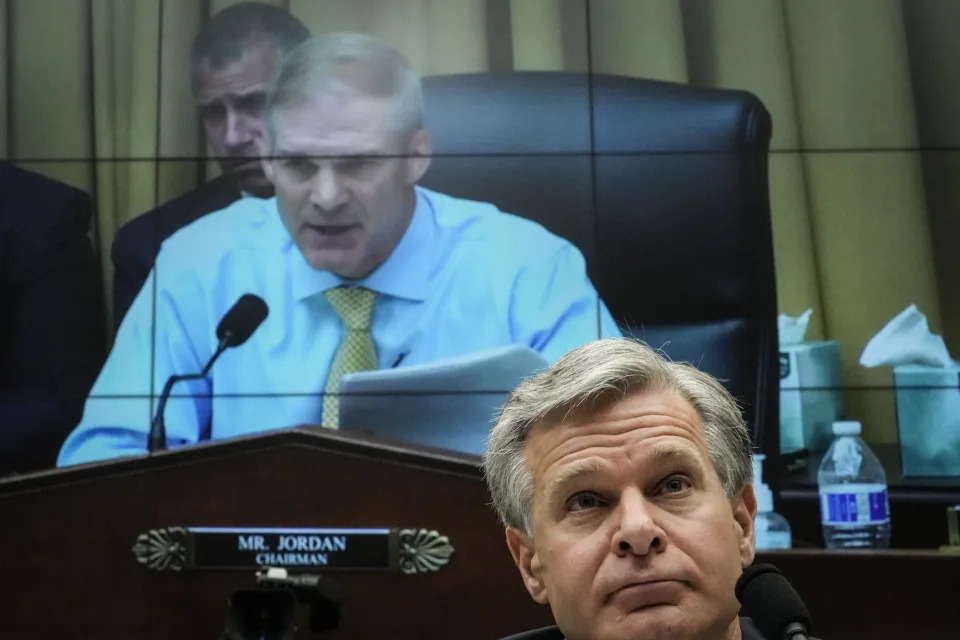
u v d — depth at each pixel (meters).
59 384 3.93
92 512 2.29
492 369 3.74
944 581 2.39
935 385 3.71
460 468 2.22
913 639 2.39
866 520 3.02
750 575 1.20
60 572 2.28
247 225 3.93
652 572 1.10
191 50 3.98
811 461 3.72
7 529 2.29
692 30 3.89
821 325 3.80
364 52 3.94
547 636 1.42
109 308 3.95
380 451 2.24
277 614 1.64
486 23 3.93
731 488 1.21
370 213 3.90
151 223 3.96
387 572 2.22
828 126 3.85
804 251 3.82
